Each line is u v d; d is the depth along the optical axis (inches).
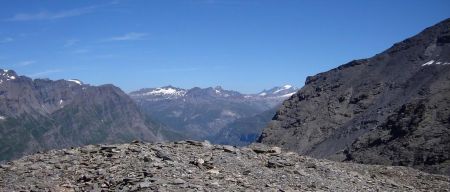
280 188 860.6
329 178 1056.8
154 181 818.2
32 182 906.1
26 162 1071.6
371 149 4490.7
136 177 863.7
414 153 3880.4
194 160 1008.2
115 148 1143.6
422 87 5900.6
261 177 943.0
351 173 1178.6
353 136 5511.8
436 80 5930.1
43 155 1139.3
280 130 6845.5
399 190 1066.1
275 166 1061.1
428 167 3540.8
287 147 6210.6
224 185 839.1
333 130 6245.1
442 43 7175.2
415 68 6840.6
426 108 4579.2
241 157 1130.0
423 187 1202.0
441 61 6609.3
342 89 7337.6
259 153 1233.4
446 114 4365.2
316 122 6599.4
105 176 899.4
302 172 1033.5
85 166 1005.2
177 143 1282.0
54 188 853.8
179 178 852.0
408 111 4749.0
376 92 6732.3
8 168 1016.2
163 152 1066.1
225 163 1030.4
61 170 983.0
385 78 7062.0
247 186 849.5
